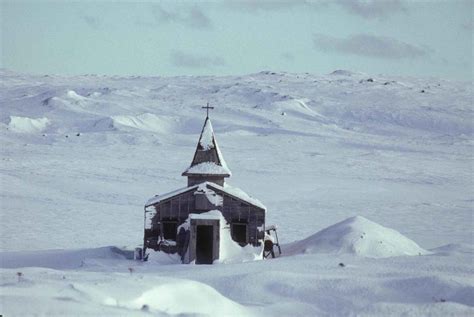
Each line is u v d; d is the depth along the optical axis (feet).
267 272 304.71
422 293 269.03
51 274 239.71
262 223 442.09
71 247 523.29
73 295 185.57
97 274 244.01
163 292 207.10
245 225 442.50
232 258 430.61
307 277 296.51
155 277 230.48
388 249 428.15
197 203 442.50
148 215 442.09
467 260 379.55
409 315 227.20
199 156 459.73
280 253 460.55
